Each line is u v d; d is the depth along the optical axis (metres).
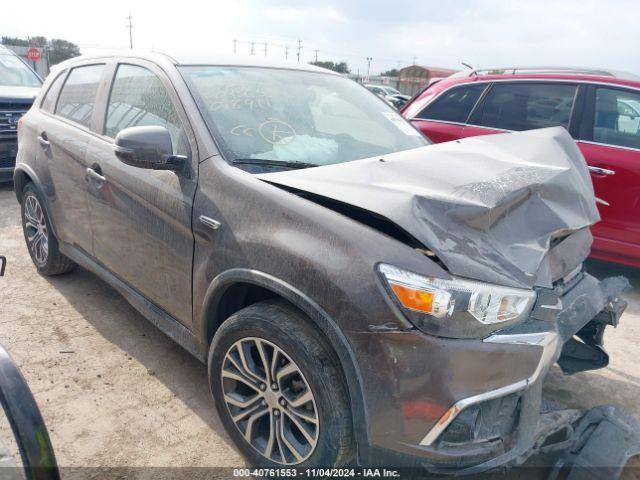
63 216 3.53
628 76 4.67
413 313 1.75
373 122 3.22
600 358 2.79
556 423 2.25
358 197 1.98
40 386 2.79
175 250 2.52
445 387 1.77
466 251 1.86
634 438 2.30
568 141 2.81
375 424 1.84
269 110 2.81
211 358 2.31
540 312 1.94
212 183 2.35
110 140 3.06
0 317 3.46
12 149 6.50
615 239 4.47
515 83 4.96
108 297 3.83
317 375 1.92
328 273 1.87
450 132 5.17
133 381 2.88
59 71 3.94
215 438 2.51
